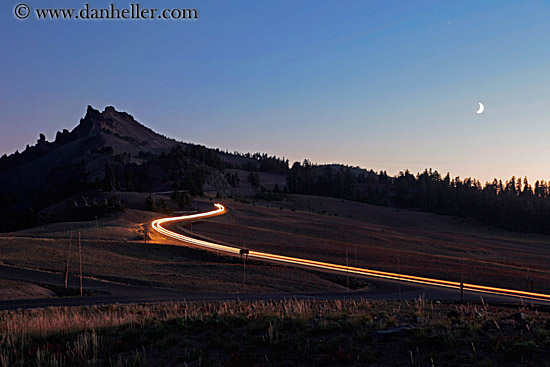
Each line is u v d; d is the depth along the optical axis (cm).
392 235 13550
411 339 1238
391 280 5484
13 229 14512
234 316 1744
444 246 12238
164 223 12088
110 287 4334
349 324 1466
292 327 1520
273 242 9981
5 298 3566
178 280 4866
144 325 1753
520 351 1061
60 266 5444
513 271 6419
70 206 15988
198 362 1237
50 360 1294
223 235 10506
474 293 4500
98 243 7681
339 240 12106
